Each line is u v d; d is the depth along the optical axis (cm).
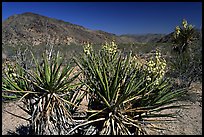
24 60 530
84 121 500
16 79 509
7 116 773
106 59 538
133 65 528
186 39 1173
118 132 487
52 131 491
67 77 502
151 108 494
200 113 784
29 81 478
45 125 488
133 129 506
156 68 510
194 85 1059
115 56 561
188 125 704
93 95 491
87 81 527
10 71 519
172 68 1112
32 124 493
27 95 505
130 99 473
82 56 545
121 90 498
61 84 483
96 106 502
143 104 494
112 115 484
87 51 548
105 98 486
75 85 493
